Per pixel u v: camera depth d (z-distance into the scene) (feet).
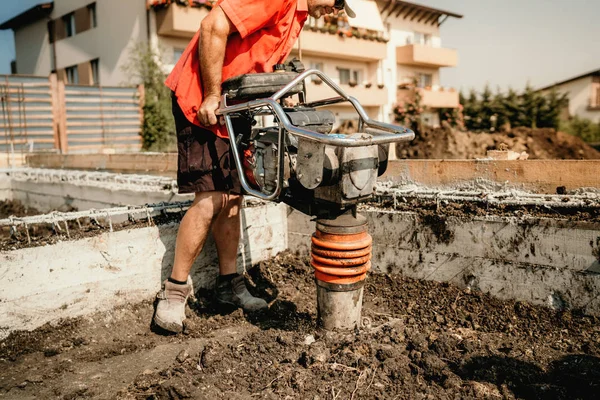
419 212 11.07
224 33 8.40
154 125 47.62
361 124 8.79
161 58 49.78
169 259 10.90
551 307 9.20
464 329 9.19
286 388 7.23
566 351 8.06
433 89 86.58
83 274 9.64
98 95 45.27
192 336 9.59
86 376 8.01
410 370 7.54
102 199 19.06
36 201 23.72
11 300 8.79
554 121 85.20
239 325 10.01
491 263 9.91
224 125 9.32
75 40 64.75
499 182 11.22
